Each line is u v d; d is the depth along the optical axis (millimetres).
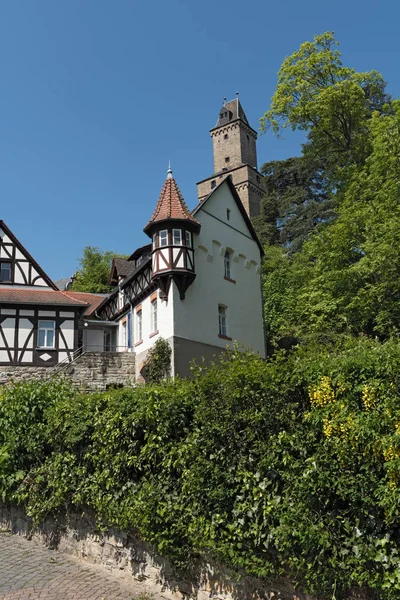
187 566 7004
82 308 28641
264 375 6449
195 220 25078
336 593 5457
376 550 5195
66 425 9375
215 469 6711
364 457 5367
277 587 6109
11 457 10523
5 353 26750
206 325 25281
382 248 20891
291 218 49281
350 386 5586
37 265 29859
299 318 27672
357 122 29609
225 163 75812
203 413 7023
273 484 6191
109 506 8141
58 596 7242
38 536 10047
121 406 8312
